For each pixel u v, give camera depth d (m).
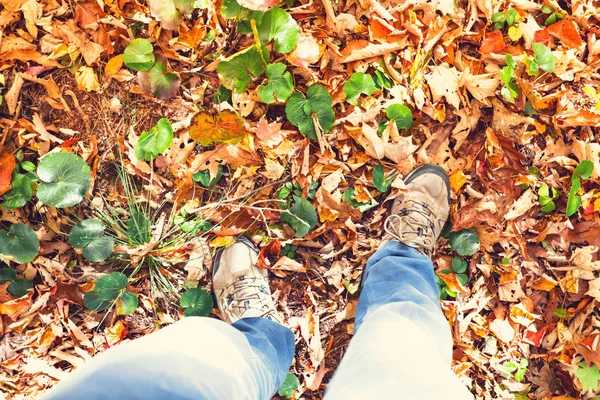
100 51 1.54
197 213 1.63
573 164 1.69
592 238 1.67
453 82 1.66
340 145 1.65
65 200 1.43
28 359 1.54
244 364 1.20
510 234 1.69
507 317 1.72
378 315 1.33
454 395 0.98
